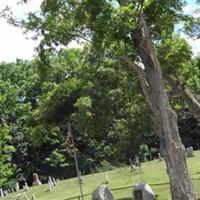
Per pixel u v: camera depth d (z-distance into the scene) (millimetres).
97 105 32344
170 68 27688
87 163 71812
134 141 34375
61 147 74500
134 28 22750
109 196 28250
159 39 27844
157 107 22984
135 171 46156
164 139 22609
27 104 77812
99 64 30969
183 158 22391
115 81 32188
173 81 27703
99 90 32438
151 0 23312
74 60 33125
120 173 48219
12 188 71188
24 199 50188
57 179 71312
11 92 78438
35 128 34219
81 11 23719
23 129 76188
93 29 22547
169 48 27906
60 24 25656
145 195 26609
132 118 33250
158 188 33719
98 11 22000
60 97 32844
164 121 22641
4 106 77562
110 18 21500
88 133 33156
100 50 24078
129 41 23484
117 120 33656
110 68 30922
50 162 74312
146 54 23344
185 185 22031
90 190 42531
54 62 32688
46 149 76062
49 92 33562
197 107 27438
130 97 31828
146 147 60469
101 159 71625
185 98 27578
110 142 69750
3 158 41875
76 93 32812
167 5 22984
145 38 23125
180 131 72062
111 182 44062
